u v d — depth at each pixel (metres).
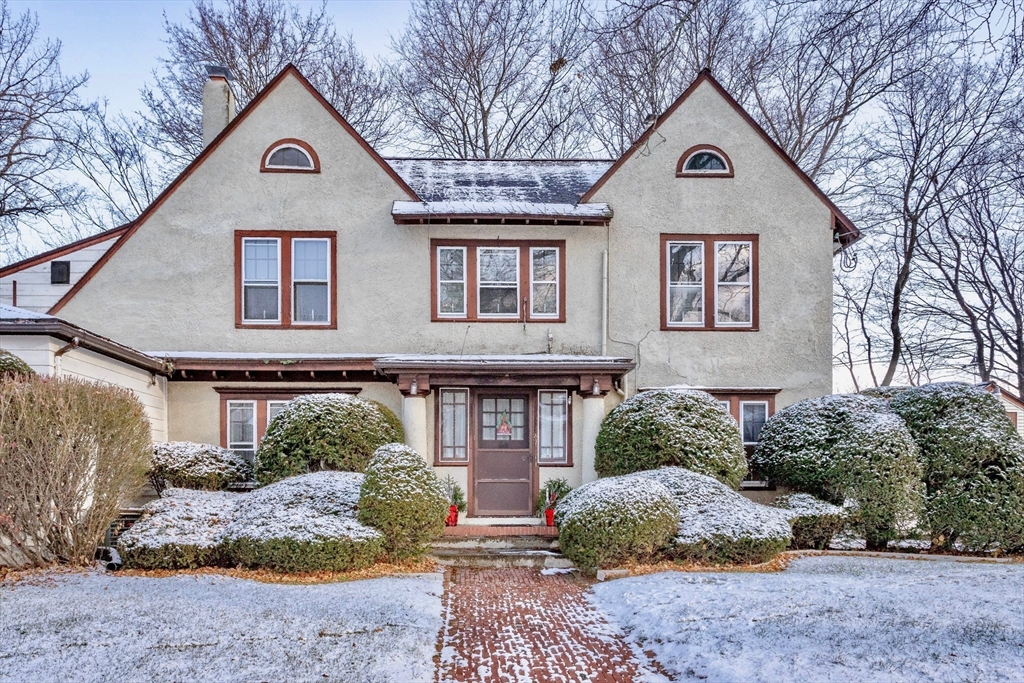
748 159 16.98
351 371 15.89
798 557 13.12
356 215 16.47
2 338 11.64
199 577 10.86
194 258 16.22
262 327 16.20
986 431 14.17
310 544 11.27
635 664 7.93
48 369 11.66
